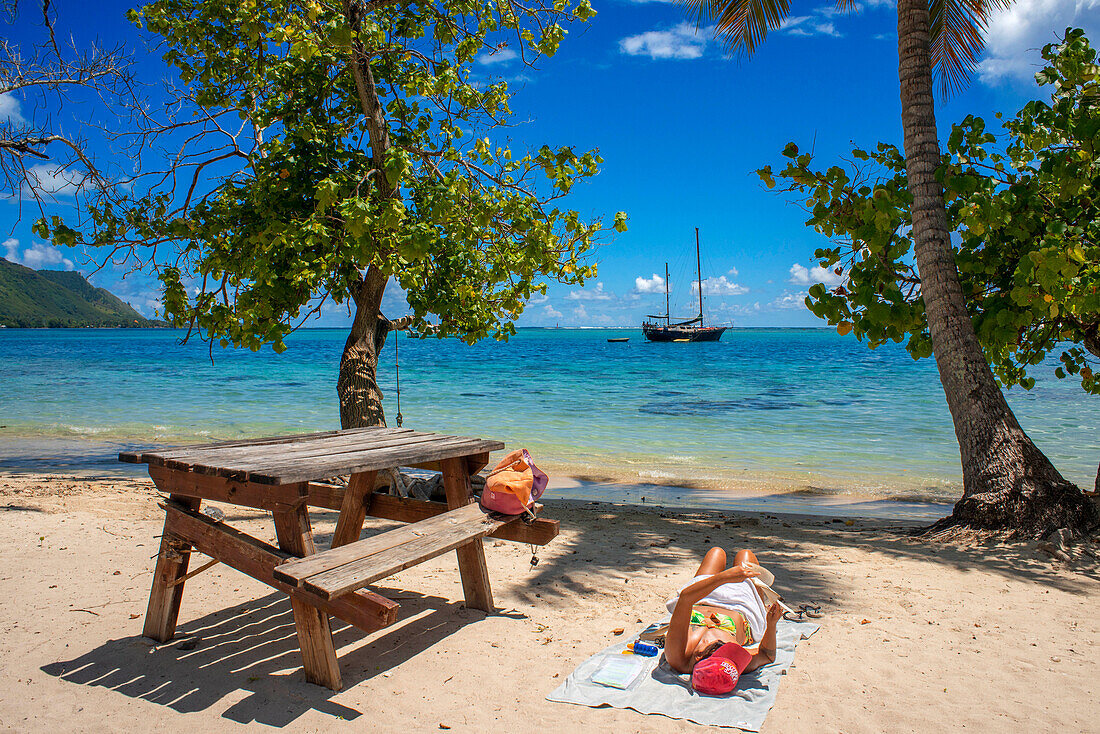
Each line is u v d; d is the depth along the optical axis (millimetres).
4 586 4883
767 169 7387
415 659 3805
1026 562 5672
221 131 9688
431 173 8938
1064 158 6426
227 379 31016
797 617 4441
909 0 6910
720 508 9031
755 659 3734
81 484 8953
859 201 6934
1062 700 3369
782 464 12281
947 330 6727
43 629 4121
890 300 7180
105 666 3633
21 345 81375
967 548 6125
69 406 20297
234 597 4734
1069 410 18125
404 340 102750
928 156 6852
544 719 3143
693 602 3539
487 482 4430
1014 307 7035
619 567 5641
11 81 8531
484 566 4578
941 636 4188
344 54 8469
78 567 5340
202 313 8953
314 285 7930
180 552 3869
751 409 20156
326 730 3020
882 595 4926
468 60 10055
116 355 56375
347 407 8812
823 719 3178
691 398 23375
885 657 3879
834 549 6227
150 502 7855
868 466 12070
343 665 3719
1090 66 6469
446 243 8344
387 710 3207
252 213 8508
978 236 7156
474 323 9664
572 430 16250
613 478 11148
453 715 3172
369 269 9234
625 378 32719
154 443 14062
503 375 34812
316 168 8344
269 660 3742
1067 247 5789
